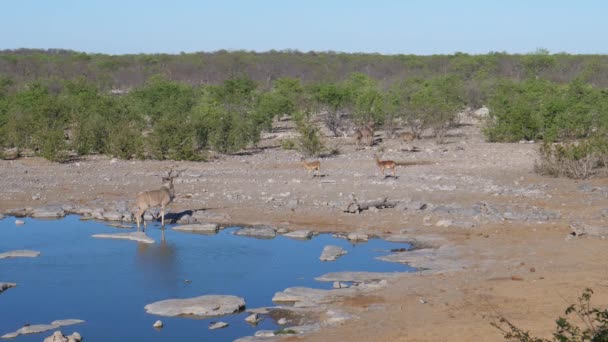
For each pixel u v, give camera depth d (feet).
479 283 48.55
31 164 106.32
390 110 142.92
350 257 57.47
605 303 42.93
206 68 316.81
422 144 128.47
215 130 118.21
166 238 64.75
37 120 124.67
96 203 79.10
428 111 136.46
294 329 40.75
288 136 142.51
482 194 79.61
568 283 47.52
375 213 72.38
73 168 102.37
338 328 40.73
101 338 40.42
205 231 67.56
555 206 73.05
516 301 44.39
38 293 48.88
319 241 63.21
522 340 32.83
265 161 108.68
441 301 45.01
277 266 55.26
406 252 57.77
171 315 44.16
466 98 205.87
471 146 123.65
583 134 127.65
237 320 43.16
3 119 127.03
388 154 114.42
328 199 78.89
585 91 158.20
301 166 102.94
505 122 133.28
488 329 39.50
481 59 298.56
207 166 103.96
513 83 191.93
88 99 152.25
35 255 58.49
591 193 79.46
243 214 73.36
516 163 102.27
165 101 161.99
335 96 148.77
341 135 144.56
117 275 53.06
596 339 28.50
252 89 190.80
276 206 76.23
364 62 338.75
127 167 103.24
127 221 72.18
